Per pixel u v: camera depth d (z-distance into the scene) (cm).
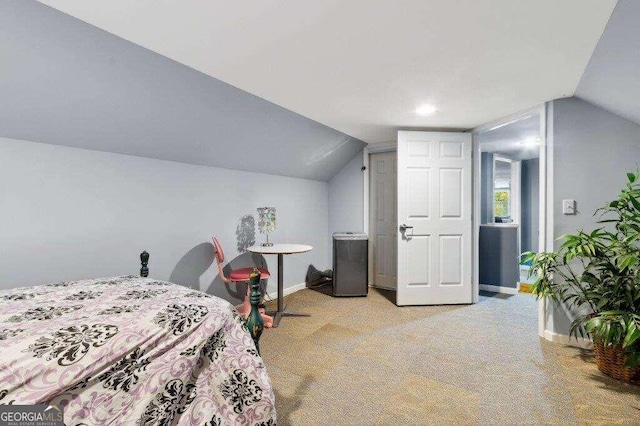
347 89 233
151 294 143
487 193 463
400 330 274
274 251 288
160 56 182
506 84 221
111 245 231
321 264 461
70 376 89
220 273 287
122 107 202
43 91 169
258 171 355
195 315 125
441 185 345
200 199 295
